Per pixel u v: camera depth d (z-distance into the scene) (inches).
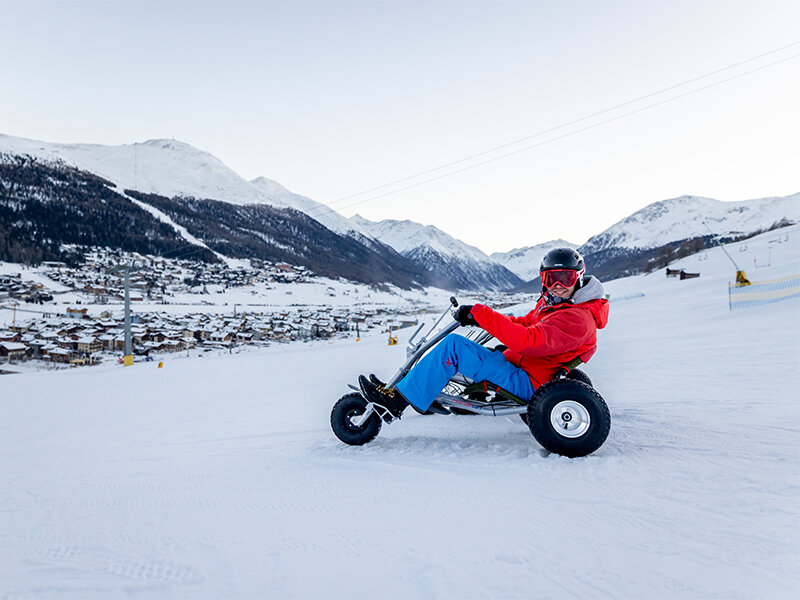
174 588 51.3
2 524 74.9
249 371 634.2
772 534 54.4
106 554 61.0
